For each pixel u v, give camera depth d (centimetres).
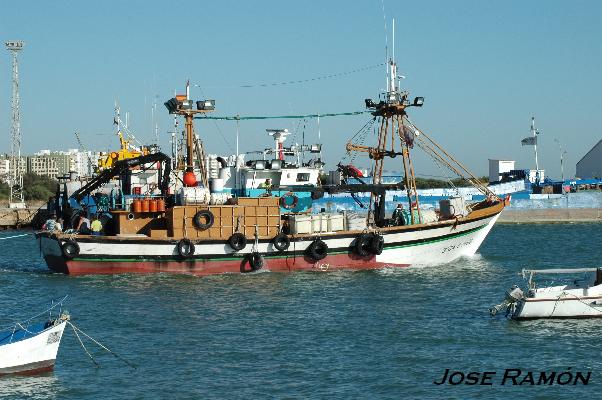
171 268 5547
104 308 4469
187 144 6147
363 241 5775
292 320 4128
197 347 3572
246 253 5612
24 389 2964
